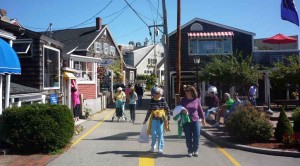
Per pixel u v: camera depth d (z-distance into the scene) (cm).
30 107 1048
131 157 996
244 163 945
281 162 963
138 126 1705
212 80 2559
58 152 1039
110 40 4825
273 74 2483
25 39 1616
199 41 3164
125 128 1628
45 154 1023
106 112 2478
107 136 1381
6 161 927
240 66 2505
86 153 1047
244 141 1198
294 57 2589
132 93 1873
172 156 1020
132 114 1872
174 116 1018
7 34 1320
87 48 4056
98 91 3078
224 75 2491
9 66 1142
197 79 2477
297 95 2827
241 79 2481
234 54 3045
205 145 1211
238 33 3152
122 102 1919
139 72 6569
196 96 1030
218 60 2598
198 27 3170
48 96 1692
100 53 4472
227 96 1534
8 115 1020
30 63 1616
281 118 1193
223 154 1059
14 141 1019
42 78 1633
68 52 2864
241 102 1433
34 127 1014
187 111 1011
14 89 1399
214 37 3114
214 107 1753
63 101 1911
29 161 932
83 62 2823
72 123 1133
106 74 3691
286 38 2969
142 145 1189
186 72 3164
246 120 1178
